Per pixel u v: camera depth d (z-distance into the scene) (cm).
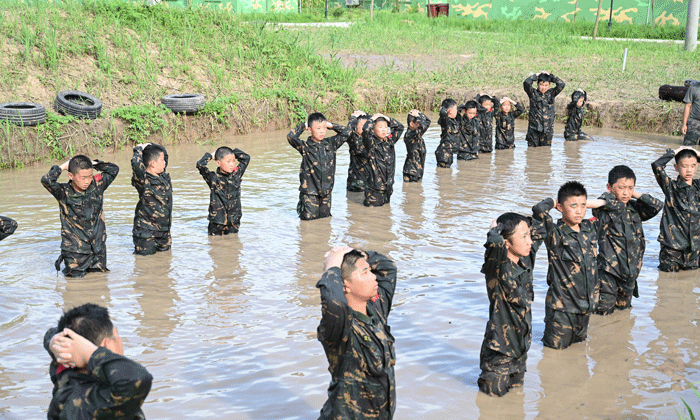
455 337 600
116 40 1842
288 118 1939
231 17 2248
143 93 1703
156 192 831
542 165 1383
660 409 477
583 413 472
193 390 503
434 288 718
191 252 849
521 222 494
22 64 1609
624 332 621
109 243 888
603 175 1266
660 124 1758
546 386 515
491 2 4431
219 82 1891
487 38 3247
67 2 1959
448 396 497
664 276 777
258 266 795
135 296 701
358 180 1184
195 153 1535
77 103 1549
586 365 553
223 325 628
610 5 4031
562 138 1722
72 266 753
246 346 582
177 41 1994
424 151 1257
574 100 1625
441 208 1061
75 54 1725
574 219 574
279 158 1474
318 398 490
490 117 1554
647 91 1980
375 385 391
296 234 926
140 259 823
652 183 1178
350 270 381
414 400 489
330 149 1004
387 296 428
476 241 884
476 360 556
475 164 1428
